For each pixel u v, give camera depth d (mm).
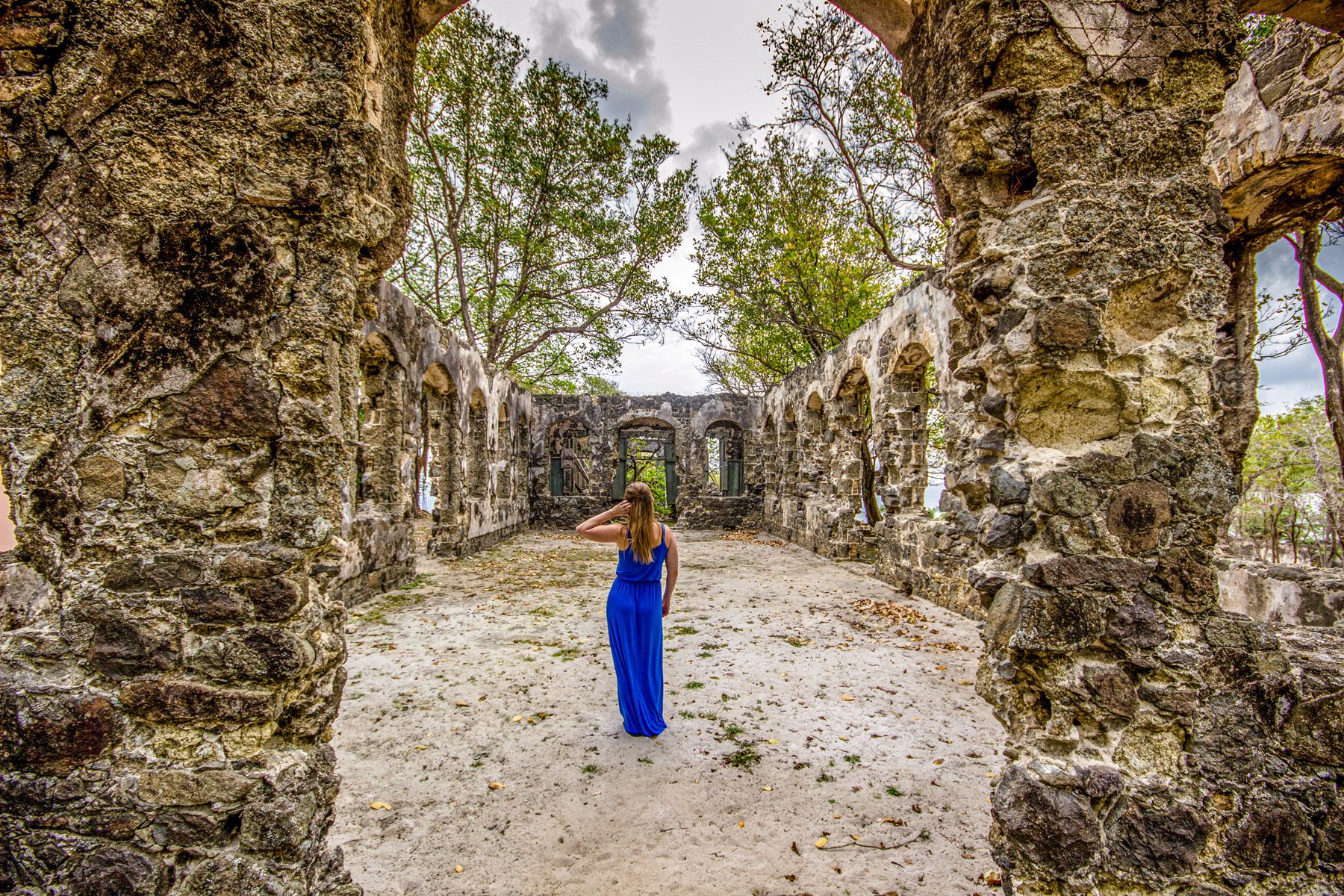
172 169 2021
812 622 6426
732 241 14297
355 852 2598
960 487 2865
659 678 3787
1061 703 2107
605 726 3840
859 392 11047
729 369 18781
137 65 2002
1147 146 2234
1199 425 2197
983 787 3141
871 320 9266
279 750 2039
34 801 1903
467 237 14852
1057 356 2232
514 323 17297
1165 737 2084
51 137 1980
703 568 10125
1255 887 2047
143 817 1924
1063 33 2221
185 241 2021
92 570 1964
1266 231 5035
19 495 1952
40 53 1980
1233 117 4715
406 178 2805
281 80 2066
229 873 1920
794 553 12062
